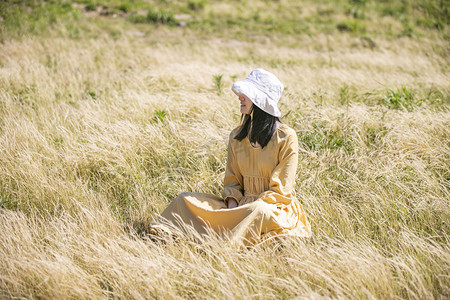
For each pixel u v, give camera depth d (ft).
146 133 16.49
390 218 11.93
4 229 11.02
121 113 18.89
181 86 23.16
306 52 42.42
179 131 16.69
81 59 31.45
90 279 9.46
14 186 13.67
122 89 23.56
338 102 21.57
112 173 14.32
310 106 18.94
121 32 46.93
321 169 14.43
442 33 51.21
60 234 10.89
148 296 8.90
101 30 47.19
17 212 12.08
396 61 34.68
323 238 11.12
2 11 47.70
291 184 10.72
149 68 28.68
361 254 9.93
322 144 16.07
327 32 52.70
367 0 65.98
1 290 9.14
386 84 25.03
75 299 9.04
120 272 9.15
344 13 61.36
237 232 9.92
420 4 61.62
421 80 26.58
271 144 10.70
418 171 13.48
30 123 17.10
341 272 9.14
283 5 65.00
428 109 18.93
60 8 52.31
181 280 9.46
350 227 11.44
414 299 8.86
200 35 48.85
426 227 11.58
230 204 11.12
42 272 9.30
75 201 12.64
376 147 15.83
